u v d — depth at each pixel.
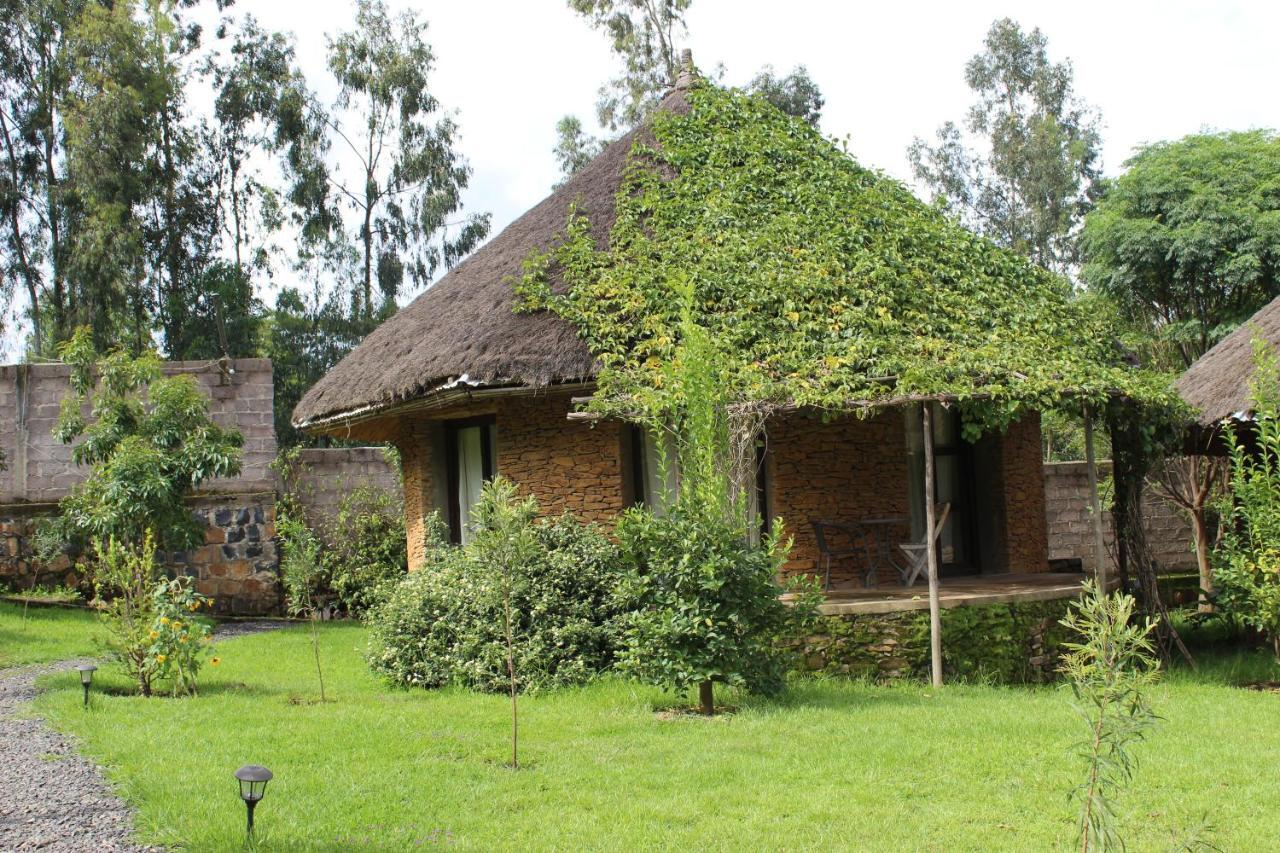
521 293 11.86
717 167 13.66
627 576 8.98
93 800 6.14
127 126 29.11
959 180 35.12
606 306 11.55
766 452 11.46
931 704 9.02
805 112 34.28
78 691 9.43
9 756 7.14
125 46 30.12
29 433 16.97
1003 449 13.52
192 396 15.36
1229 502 12.06
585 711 8.72
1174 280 22.30
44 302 32.31
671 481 11.79
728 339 11.05
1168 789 6.58
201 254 32.72
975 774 6.82
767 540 9.59
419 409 12.40
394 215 34.12
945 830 5.80
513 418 12.29
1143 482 12.70
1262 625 11.00
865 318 11.45
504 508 7.68
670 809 6.12
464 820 5.90
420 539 13.91
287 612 17.33
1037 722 8.15
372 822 5.82
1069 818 5.96
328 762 7.00
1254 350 11.67
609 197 13.47
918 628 10.48
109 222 28.25
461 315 12.48
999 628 10.72
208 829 5.54
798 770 6.90
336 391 13.87
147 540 10.50
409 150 33.78
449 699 9.37
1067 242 33.56
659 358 10.89
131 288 30.14
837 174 13.84
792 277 11.80
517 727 7.95
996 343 11.77
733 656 8.59
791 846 5.57
